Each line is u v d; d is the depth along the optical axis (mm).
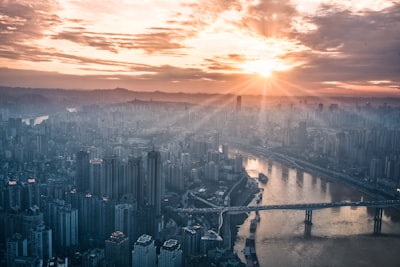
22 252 157375
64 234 182500
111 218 195250
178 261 164250
